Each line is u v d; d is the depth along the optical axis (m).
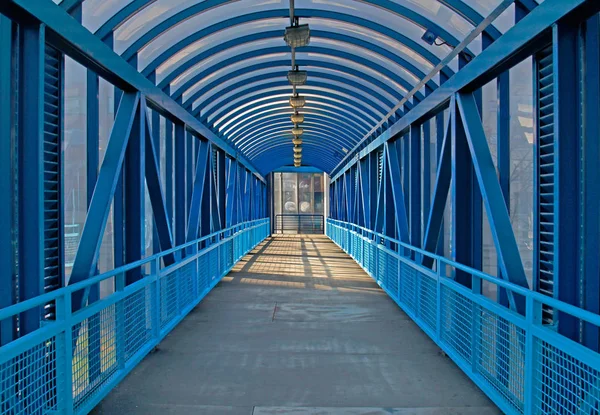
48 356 2.44
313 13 4.48
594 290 2.40
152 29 3.89
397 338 4.47
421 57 4.93
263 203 20.27
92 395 2.86
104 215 3.39
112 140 3.79
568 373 2.33
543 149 2.91
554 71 2.45
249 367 3.67
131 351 3.60
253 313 5.49
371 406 2.97
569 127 2.44
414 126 5.79
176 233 5.93
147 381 3.37
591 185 2.40
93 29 3.41
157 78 4.90
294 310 5.64
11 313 1.94
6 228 2.48
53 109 3.02
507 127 3.54
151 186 4.61
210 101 6.64
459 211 3.99
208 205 7.61
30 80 2.54
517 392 2.65
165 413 2.87
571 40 2.43
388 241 7.04
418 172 5.84
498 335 2.93
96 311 2.85
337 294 6.66
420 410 2.91
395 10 3.94
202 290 6.35
